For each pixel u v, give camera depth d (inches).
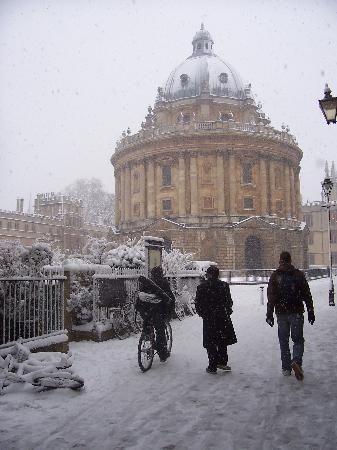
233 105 2317.9
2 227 3024.1
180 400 240.8
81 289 473.7
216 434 190.1
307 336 460.1
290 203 2289.6
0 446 179.2
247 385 270.8
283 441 181.5
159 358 361.1
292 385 268.8
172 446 177.3
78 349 399.5
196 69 2401.6
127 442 182.1
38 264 381.1
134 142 2215.8
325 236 3535.9
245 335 475.5
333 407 224.2
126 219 2294.5
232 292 1182.3
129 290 516.4
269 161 2165.4
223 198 2042.3
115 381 285.7
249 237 2032.5
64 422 207.8
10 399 244.7
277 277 299.6
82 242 3673.7
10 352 300.5
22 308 351.6
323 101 401.7
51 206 3708.2
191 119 2201.0
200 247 1978.3
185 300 682.2
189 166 2095.2
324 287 1366.9
